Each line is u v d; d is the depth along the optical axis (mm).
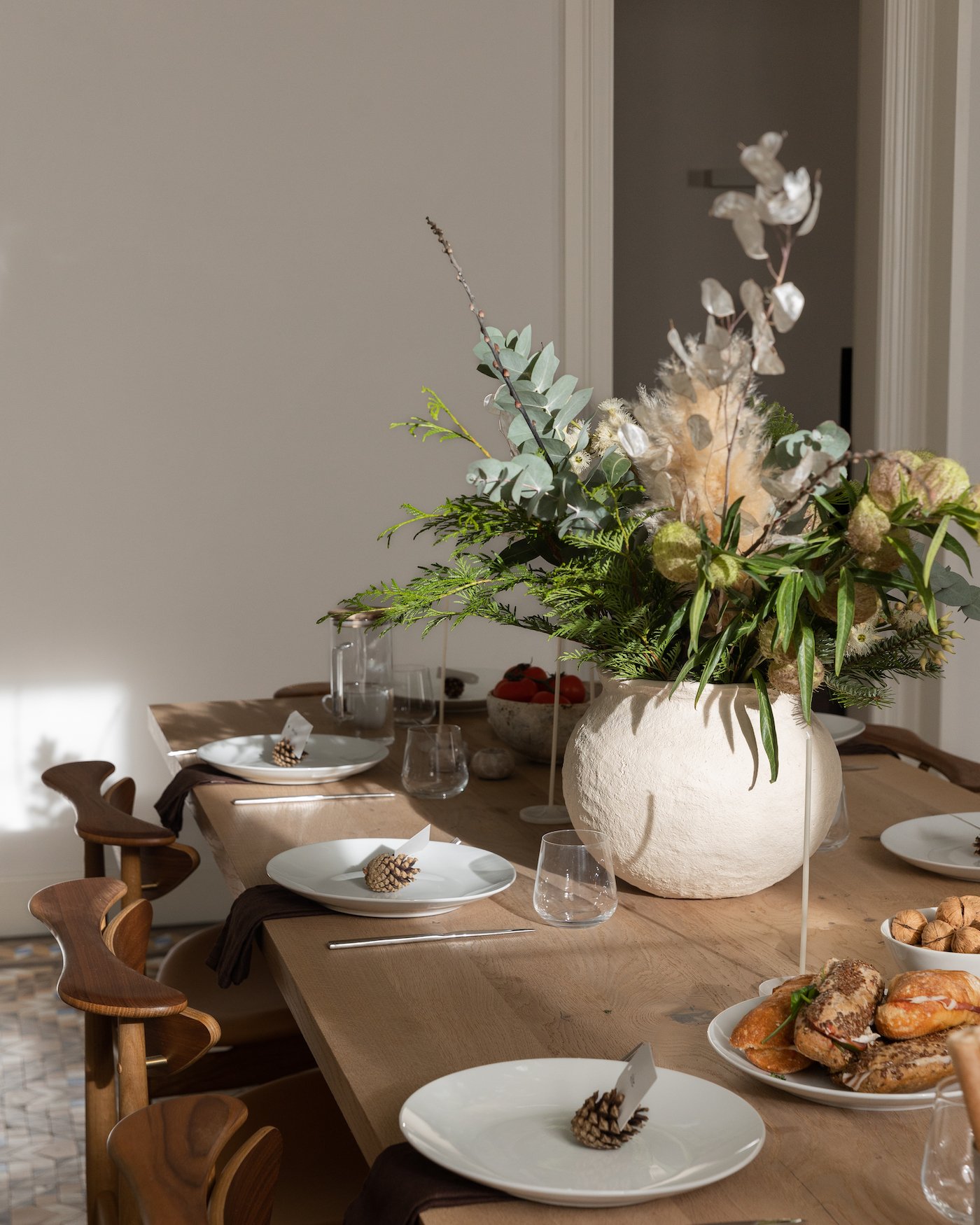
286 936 1442
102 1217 1526
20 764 3938
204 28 3873
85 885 1562
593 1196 862
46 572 3904
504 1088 1036
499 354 1543
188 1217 886
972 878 1646
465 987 1295
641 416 1413
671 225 6570
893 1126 1007
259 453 4035
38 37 3752
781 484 1247
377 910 1493
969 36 4180
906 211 4309
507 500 1640
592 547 1601
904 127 4277
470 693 2877
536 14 4137
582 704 2258
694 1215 880
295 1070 2068
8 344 3811
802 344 6645
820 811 1519
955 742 4406
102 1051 1725
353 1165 1625
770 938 1438
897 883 1641
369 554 4152
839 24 6535
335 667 2482
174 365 3941
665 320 6613
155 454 3951
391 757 2365
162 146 3873
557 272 4238
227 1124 1008
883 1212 885
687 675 1498
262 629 4086
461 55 4086
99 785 2227
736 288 6645
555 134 4195
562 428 1620
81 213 3830
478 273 4172
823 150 6594
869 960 1367
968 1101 739
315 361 4055
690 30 6465
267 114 3947
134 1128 1002
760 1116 983
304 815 1953
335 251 4039
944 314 4293
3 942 3906
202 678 4051
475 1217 877
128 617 3977
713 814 1456
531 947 1409
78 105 3799
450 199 4121
